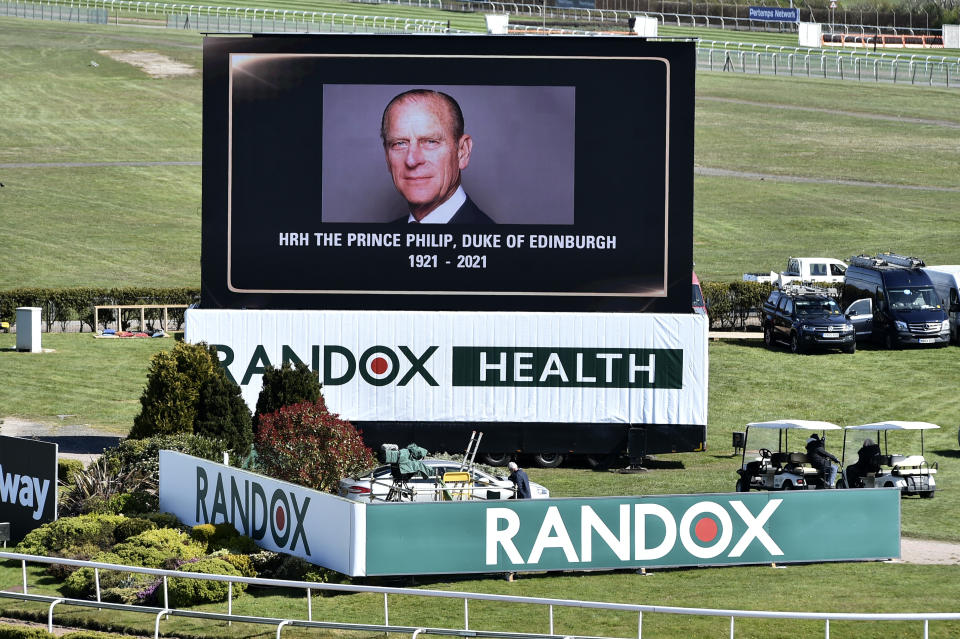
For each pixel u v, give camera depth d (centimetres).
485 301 7400
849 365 9862
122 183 17825
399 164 7350
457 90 7319
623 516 4597
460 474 5203
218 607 4256
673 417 7281
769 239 15062
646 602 4159
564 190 7331
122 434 7681
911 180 17925
